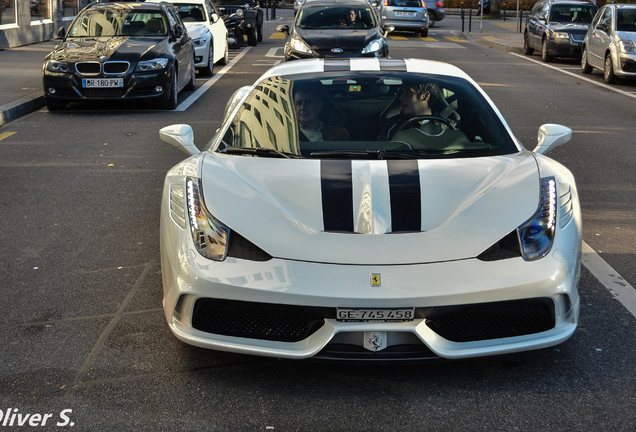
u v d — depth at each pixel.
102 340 3.82
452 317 3.25
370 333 3.18
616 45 16.14
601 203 6.59
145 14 12.83
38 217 6.09
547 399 3.23
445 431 2.98
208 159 4.05
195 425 3.03
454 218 3.45
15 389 3.32
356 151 4.09
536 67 19.61
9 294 4.45
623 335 3.87
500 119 4.49
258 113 4.50
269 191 3.65
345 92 4.63
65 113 11.62
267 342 3.30
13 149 8.84
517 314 3.30
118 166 7.95
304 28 14.66
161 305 4.27
